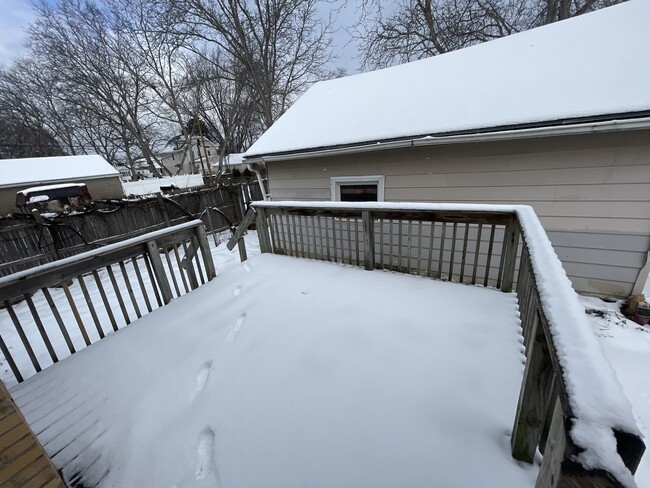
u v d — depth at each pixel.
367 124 4.48
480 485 1.11
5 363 3.06
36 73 17.52
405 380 1.66
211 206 8.24
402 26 9.28
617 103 2.87
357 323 2.27
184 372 2.02
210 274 3.79
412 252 4.52
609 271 3.48
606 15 4.18
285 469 1.28
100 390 1.99
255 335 2.28
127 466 1.45
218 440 1.47
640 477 1.61
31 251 5.24
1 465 1.03
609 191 3.27
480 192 3.91
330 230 4.89
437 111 3.98
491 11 8.44
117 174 12.94
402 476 1.18
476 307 2.36
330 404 1.56
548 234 3.67
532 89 3.54
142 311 3.88
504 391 1.51
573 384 0.63
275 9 9.48
